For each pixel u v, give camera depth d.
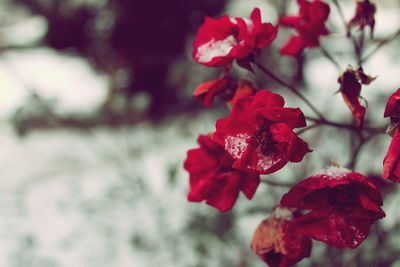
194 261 1.11
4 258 1.34
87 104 2.18
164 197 1.33
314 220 0.52
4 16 2.58
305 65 2.10
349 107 0.56
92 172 1.99
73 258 1.31
